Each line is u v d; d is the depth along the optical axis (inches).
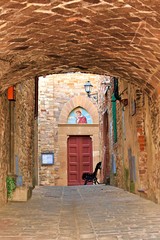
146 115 376.5
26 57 284.8
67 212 311.3
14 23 209.5
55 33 237.0
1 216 285.6
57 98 915.4
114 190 522.3
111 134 655.8
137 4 187.5
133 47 256.4
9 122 396.2
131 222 250.4
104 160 755.4
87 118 919.7
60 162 899.4
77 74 923.4
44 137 900.0
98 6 192.9
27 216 286.7
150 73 294.2
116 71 341.1
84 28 228.5
